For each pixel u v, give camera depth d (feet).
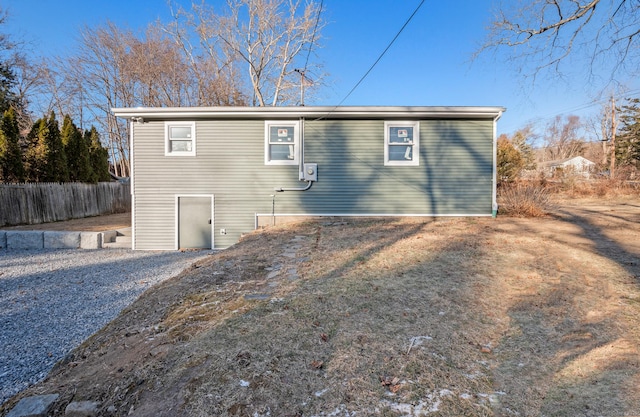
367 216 30.12
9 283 18.99
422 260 16.55
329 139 30.01
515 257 16.96
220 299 12.10
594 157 120.88
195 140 29.89
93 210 49.21
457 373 7.38
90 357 9.59
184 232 30.19
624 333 9.15
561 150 153.38
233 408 6.29
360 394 6.63
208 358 8.00
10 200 36.22
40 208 39.40
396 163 29.91
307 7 65.87
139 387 7.30
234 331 9.35
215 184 30.04
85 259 25.90
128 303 15.67
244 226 30.17
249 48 72.33
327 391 6.73
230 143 29.96
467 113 28.76
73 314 14.32
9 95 63.10
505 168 60.59
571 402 6.43
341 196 30.12
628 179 55.72
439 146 29.86
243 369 7.45
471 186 30.04
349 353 8.11
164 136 29.81
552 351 8.36
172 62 76.43
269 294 12.36
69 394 7.53
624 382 6.96
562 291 12.37
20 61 69.10
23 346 11.37
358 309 10.82
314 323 9.78
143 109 28.50
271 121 29.89
